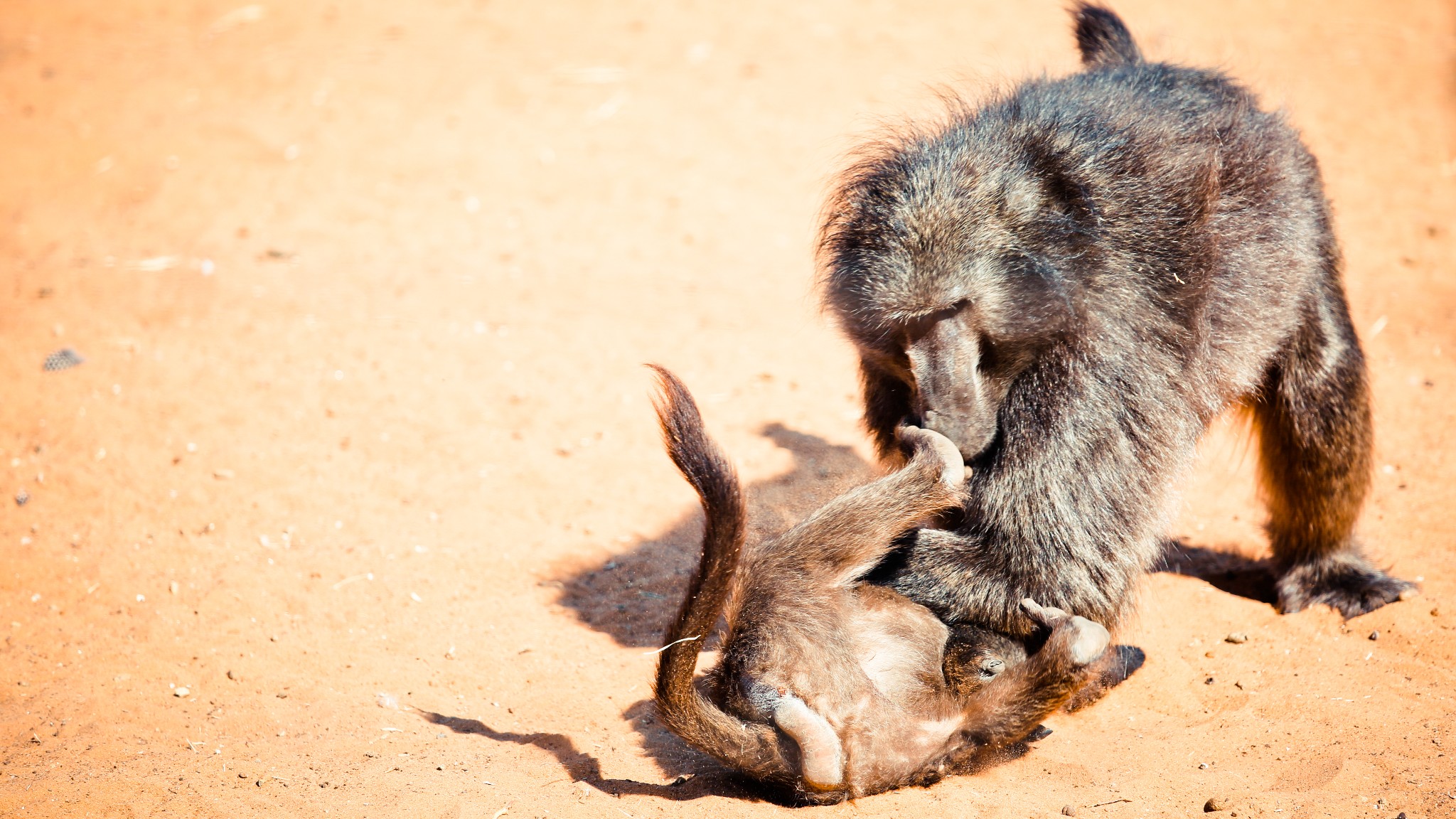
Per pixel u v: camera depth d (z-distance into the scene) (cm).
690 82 2583
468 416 1430
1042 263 792
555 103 2475
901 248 779
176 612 1059
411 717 909
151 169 2156
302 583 1104
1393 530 1172
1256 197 899
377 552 1158
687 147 2292
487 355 1582
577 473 1318
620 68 2662
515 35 2856
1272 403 1047
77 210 2022
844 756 757
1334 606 1052
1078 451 801
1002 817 759
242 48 2764
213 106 2436
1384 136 2272
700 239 1959
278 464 1311
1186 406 844
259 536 1180
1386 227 1923
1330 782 795
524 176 2170
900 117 991
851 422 1431
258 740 877
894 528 793
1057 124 840
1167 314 829
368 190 2102
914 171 814
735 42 2811
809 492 1019
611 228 1992
